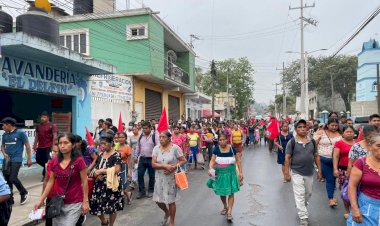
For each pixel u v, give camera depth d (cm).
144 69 2042
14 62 1081
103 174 588
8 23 1140
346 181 561
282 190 980
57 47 1090
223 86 6391
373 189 399
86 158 639
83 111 1462
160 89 2547
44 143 941
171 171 625
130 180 853
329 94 5412
